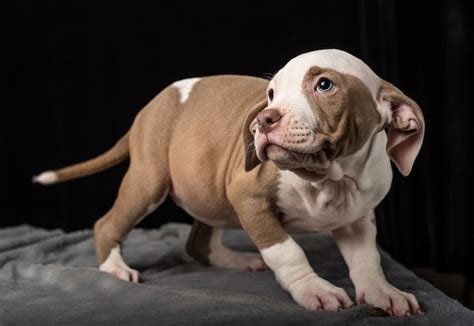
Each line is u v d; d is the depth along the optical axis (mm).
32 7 1273
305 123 639
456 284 1138
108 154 950
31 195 1314
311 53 681
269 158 654
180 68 1262
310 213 750
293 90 662
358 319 667
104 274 829
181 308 711
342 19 1207
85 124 1289
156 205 879
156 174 862
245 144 725
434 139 1109
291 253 739
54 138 1297
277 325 660
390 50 1113
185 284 836
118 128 1283
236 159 791
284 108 644
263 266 908
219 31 1248
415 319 673
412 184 1130
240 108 822
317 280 729
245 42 1244
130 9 1262
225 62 1251
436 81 1103
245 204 754
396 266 888
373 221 795
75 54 1278
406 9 1108
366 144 705
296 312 685
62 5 1271
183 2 1251
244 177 753
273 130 640
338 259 938
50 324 693
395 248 1151
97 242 897
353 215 756
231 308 707
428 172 1117
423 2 1102
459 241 1101
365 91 674
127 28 1265
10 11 1274
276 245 744
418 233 1145
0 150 1298
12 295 794
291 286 733
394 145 709
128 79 1272
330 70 662
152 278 879
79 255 1002
